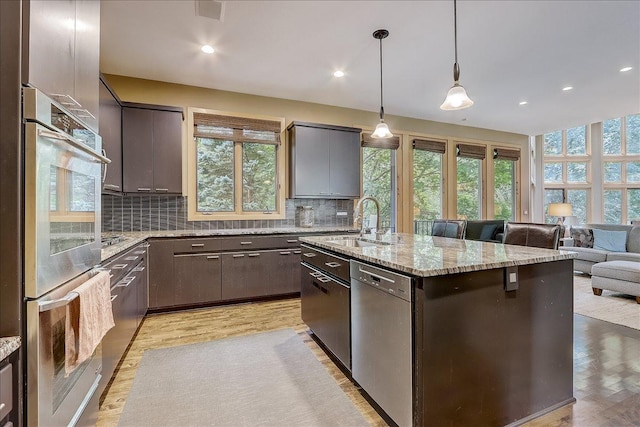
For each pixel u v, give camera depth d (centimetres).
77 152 121
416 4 236
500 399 151
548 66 341
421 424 133
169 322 304
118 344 203
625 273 357
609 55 317
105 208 349
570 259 173
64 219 111
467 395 143
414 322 137
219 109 400
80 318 115
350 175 438
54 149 103
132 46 294
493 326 149
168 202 374
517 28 269
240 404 177
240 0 230
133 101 360
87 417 136
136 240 263
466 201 589
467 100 219
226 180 405
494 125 583
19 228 91
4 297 89
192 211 383
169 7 237
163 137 342
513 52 310
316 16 250
